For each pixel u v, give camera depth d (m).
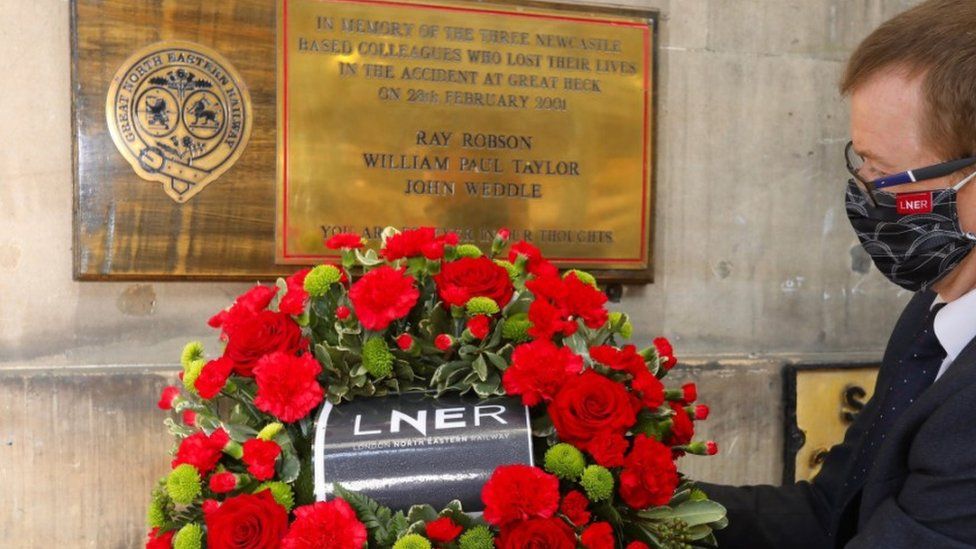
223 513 0.87
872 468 1.08
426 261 1.07
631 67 2.08
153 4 1.77
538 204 2.03
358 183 1.91
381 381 1.02
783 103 2.28
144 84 1.77
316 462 0.92
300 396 0.94
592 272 2.08
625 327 1.15
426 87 1.94
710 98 2.21
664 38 2.16
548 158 2.04
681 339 2.22
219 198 1.83
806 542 1.30
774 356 2.26
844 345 2.35
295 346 1.01
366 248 1.91
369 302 0.98
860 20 2.33
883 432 1.17
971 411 0.92
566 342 1.06
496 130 2.00
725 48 2.22
